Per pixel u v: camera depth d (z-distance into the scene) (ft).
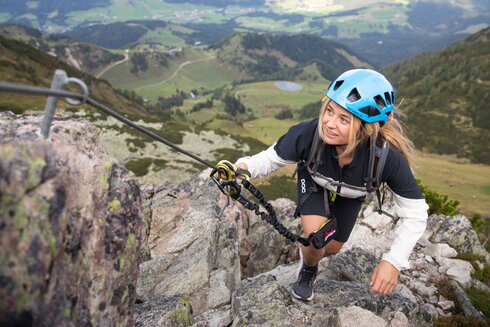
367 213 37.14
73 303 8.81
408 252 13.93
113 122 351.67
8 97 391.04
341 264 25.96
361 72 12.84
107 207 10.36
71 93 8.27
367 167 13.65
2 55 627.05
